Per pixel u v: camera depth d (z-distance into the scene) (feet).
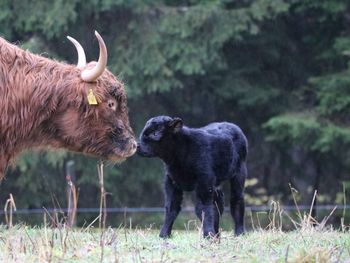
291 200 177.99
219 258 57.57
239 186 71.36
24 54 65.51
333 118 163.12
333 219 162.30
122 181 161.68
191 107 170.71
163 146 65.41
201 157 65.87
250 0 166.91
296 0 161.89
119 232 74.33
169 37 157.58
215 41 155.94
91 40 156.35
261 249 60.18
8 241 59.62
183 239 67.00
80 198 162.30
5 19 153.28
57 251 59.06
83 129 65.41
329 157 169.78
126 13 158.61
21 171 153.69
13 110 64.08
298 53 175.22
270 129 170.71
